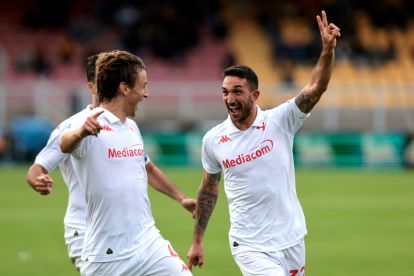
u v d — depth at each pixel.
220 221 56.84
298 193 72.38
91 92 24.77
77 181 25.08
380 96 103.00
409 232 52.47
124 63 21.62
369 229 53.66
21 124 93.56
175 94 99.88
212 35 125.75
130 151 21.77
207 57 122.62
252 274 23.12
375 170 92.81
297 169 92.88
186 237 49.75
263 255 23.17
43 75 116.25
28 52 120.06
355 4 129.62
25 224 55.38
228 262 41.69
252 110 23.58
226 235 50.75
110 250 21.36
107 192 21.28
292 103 23.58
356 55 120.56
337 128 98.25
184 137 93.62
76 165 21.56
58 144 22.08
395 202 67.06
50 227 54.06
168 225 54.78
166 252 21.73
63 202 66.62
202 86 111.81
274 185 23.36
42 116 95.75
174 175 83.19
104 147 21.36
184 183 75.50
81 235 25.00
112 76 21.56
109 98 21.78
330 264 41.69
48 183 21.06
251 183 23.42
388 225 55.38
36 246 46.94
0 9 128.50
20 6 129.50
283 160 23.53
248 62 122.56
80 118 22.53
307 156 94.50
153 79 119.31
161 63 120.75
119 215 21.36
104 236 21.39
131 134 21.98
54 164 22.03
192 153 93.62
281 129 23.62
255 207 23.42
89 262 21.58
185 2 125.56
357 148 94.19
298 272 23.75
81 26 122.25
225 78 23.48
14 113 95.81
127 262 21.36
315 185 78.31
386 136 93.81
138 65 21.83
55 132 22.23
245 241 23.42
